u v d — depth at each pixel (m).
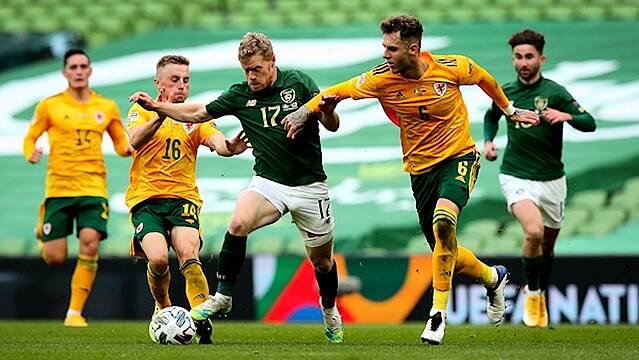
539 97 36.84
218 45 73.75
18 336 32.75
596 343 28.53
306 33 73.62
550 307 44.94
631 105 67.06
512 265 45.00
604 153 63.69
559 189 37.28
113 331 35.81
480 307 43.97
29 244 61.56
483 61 69.88
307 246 27.92
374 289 45.56
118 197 64.44
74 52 40.22
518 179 37.09
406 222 60.38
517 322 44.78
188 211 28.92
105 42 75.00
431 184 27.70
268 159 27.06
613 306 44.50
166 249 28.11
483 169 62.91
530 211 36.41
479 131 65.94
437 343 26.09
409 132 27.62
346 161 65.62
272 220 27.16
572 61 70.25
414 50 26.09
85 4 77.88
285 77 27.11
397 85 26.86
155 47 74.12
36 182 66.69
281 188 27.05
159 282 28.88
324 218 27.52
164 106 26.77
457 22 72.75
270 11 76.12
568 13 73.31
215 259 46.03
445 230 25.92
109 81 72.06
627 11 73.19
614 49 70.62
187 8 77.38
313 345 26.75
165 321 27.03
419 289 45.34
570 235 58.50
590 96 67.88
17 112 71.31
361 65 70.69
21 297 49.09
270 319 45.72
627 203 60.41
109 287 47.56
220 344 27.17
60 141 39.97
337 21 74.81
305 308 45.56
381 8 75.50
